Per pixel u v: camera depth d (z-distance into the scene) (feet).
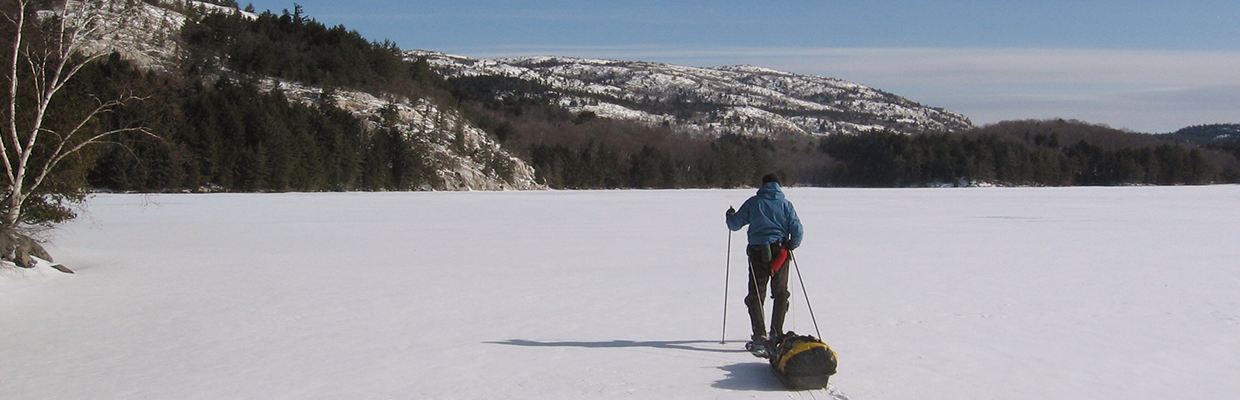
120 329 27.12
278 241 64.08
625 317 29.07
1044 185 426.92
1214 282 37.73
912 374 20.58
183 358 22.72
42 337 25.80
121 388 19.53
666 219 98.17
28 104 48.03
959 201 163.53
